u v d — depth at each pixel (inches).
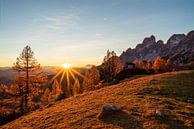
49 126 939.3
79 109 1125.7
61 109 1238.9
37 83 2310.5
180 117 864.3
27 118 1235.9
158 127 764.0
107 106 939.3
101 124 845.2
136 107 1011.9
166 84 1576.0
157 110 903.7
